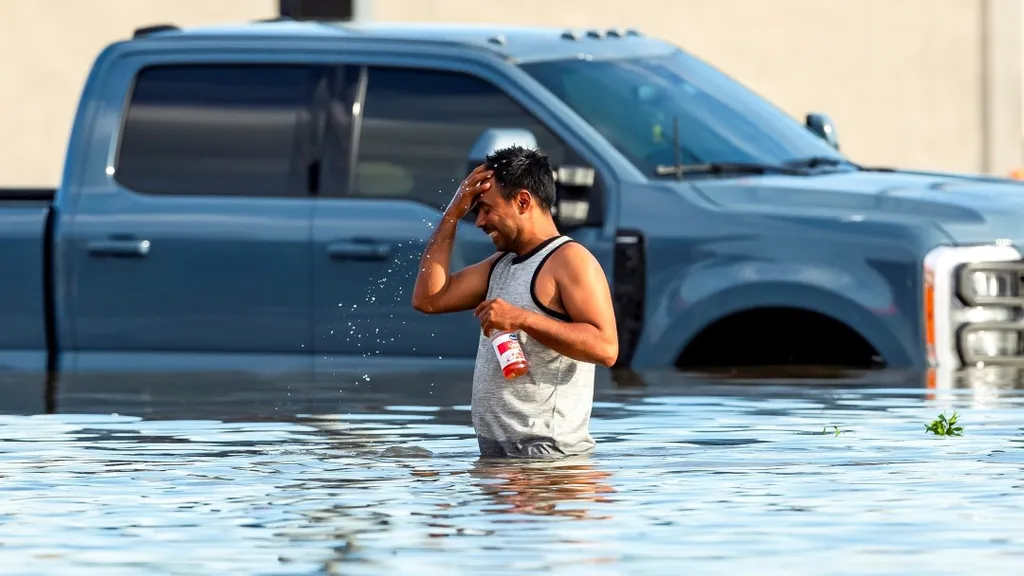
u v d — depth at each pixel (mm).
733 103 32188
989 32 63688
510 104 30266
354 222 30125
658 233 28922
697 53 63219
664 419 23188
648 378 27844
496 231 20594
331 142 30797
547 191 20562
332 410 24672
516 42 31234
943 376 27484
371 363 30078
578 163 29609
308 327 30266
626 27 62844
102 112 31609
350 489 17828
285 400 25859
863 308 28062
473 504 16875
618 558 14375
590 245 29219
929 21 63656
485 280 20875
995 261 28031
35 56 63062
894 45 63469
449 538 15234
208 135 31250
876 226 28219
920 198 28641
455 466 19406
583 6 62781
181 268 30609
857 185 29297
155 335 30750
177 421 23625
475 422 20469
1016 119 63906
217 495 17531
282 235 30281
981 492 17344
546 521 15961
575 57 31359
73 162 31438
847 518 16016
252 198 30719
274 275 30312
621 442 21125
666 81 31766
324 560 14406
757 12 63312
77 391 27203
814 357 30016
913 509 16453
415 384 27734
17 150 63375
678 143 29906
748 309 29234
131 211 30906
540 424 20188
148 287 30750
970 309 28031
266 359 30422
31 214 31141
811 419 23062
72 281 30984
